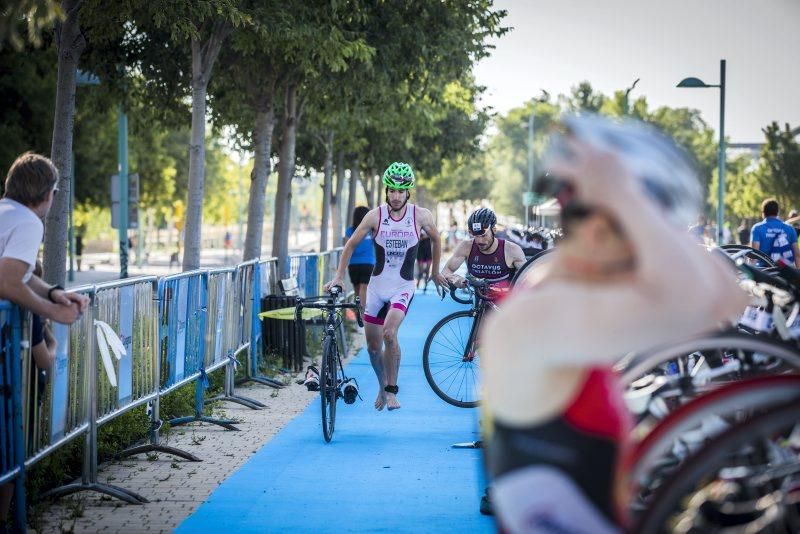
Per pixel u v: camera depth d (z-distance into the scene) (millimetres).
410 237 8445
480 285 8648
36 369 5180
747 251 7109
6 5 5910
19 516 5016
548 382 2305
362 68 14625
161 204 63000
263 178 15500
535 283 2391
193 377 8508
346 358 13797
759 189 56719
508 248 8750
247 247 15469
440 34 15258
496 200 110625
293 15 12547
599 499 2320
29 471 5969
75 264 47344
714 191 82250
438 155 31984
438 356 9008
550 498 2303
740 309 2361
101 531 5359
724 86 26391
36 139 28641
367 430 8469
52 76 28078
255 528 5406
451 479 6605
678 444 3094
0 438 4809
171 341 7848
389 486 6406
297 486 6410
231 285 9992
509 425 2342
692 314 2211
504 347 2316
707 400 2598
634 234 2207
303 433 8328
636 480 2615
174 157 63375
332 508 5844
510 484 2332
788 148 54000
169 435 8195
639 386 3799
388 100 16922
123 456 7207
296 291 13953
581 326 2236
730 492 2855
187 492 6246
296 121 18422
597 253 2293
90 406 6086
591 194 2250
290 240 100625
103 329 6117
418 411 9445
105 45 14367
